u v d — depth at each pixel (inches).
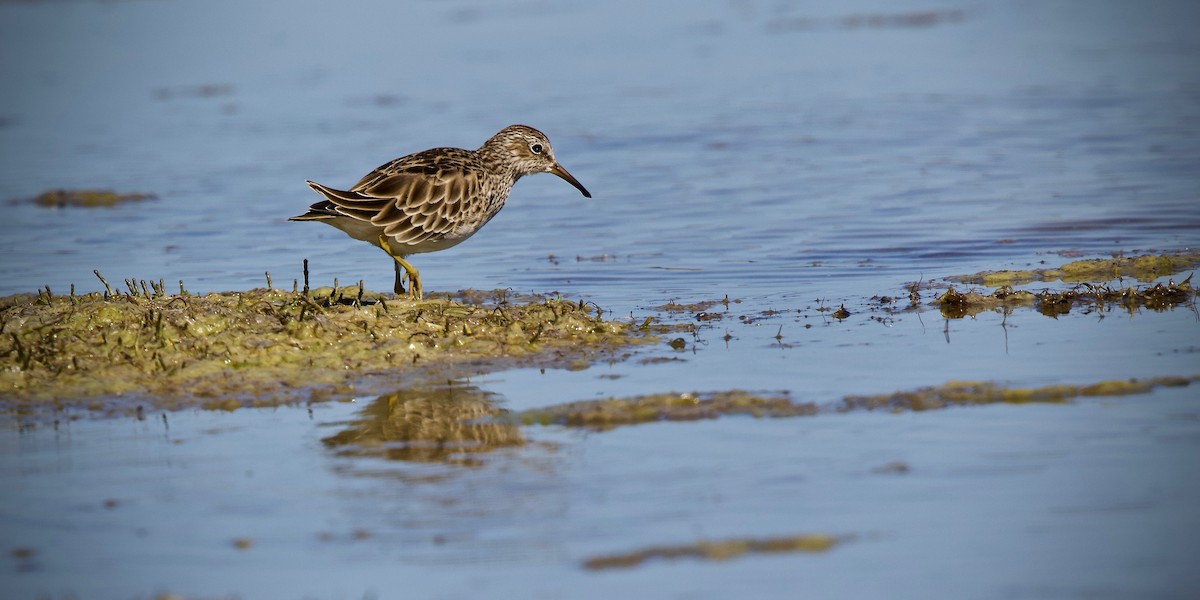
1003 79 1373.0
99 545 347.3
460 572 327.0
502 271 705.6
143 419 452.1
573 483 381.7
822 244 740.7
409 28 1883.6
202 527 357.1
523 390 476.1
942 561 327.9
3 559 339.6
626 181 956.0
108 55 1716.3
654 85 1408.7
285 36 1841.8
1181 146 986.1
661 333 558.6
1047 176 901.8
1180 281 620.7
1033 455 391.9
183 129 1243.8
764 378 481.7
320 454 413.7
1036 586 316.2
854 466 387.9
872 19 1878.7
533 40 1755.7
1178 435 403.2
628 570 325.7
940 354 508.7
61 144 1189.1
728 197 884.0
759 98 1314.0
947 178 912.9
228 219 873.5
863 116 1196.5
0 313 538.3
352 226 579.2
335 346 521.7
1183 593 311.6
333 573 328.2
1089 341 520.4
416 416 449.4
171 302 544.1
